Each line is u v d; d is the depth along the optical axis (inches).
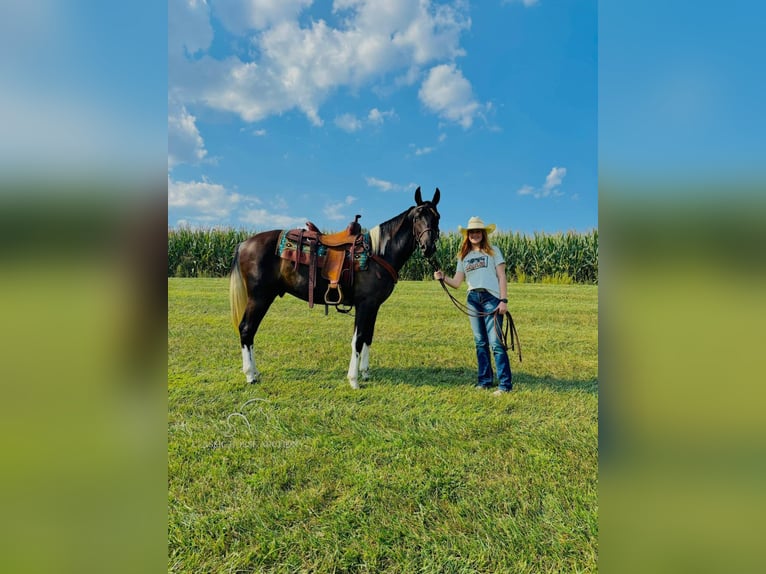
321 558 70.4
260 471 90.3
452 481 88.6
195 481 86.6
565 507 81.5
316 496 83.1
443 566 69.5
